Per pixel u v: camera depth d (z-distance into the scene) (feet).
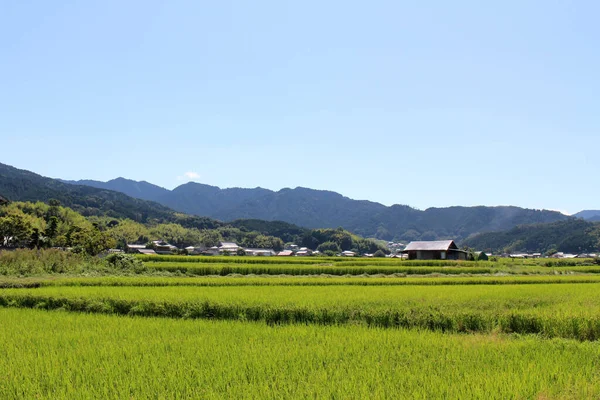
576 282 139.95
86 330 55.67
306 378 36.73
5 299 80.53
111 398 32.01
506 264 244.42
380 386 34.04
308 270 169.99
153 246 469.98
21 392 33.81
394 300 71.82
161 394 32.55
